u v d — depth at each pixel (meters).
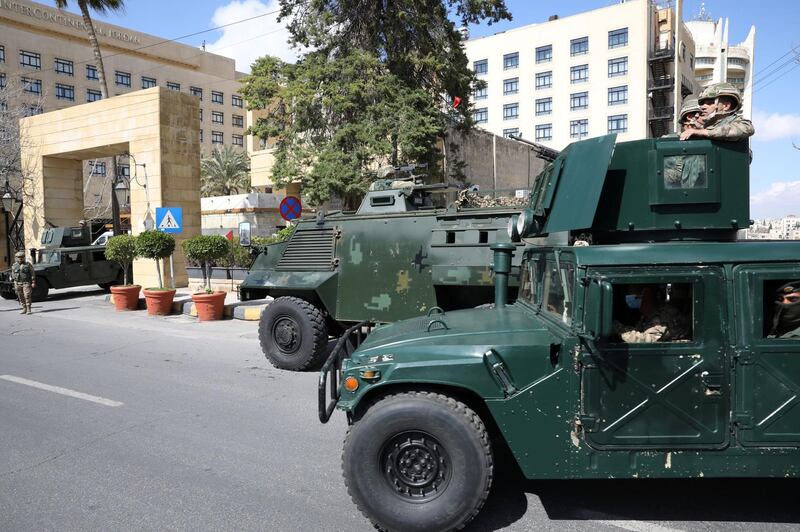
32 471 4.61
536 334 3.51
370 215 7.87
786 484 4.14
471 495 3.29
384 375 3.50
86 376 7.76
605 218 3.72
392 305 7.58
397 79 18.72
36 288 16.66
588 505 3.88
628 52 49.22
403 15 18.11
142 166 18.28
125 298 14.65
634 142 3.66
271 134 19.62
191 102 18.77
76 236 19.09
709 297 3.20
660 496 3.99
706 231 3.64
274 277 8.31
